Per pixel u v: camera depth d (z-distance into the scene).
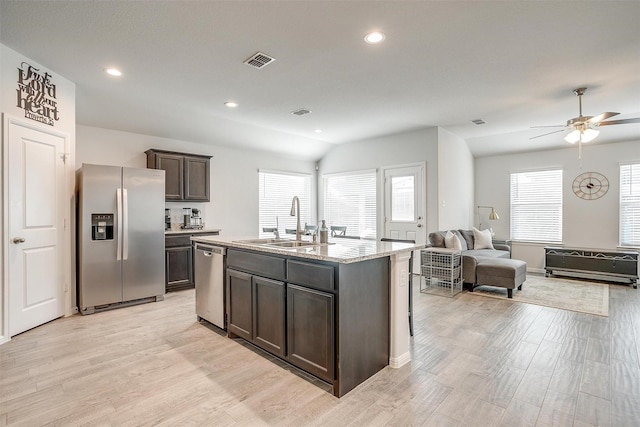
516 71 3.26
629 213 5.47
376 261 2.35
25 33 2.54
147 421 1.80
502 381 2.21
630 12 2.26
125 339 2.94
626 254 5.05
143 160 5.07
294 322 2.32
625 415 1.83
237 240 3.16
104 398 2.01
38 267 3.19
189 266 4.80
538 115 4.81
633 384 2.16
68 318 3.48
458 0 2.14
